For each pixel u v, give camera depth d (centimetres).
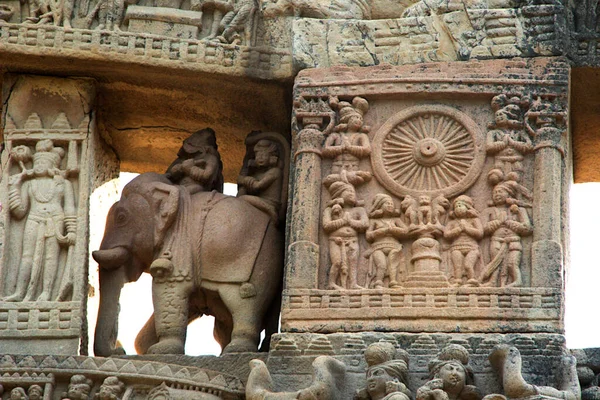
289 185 931
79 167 946
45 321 903
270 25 964
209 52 955
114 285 941
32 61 955
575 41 941
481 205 903
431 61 941
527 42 938
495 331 867
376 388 835
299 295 884
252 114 990
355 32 956
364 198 912
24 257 920
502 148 909
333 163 920
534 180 903
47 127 957
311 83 935
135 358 897
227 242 927
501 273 883
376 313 876
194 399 864
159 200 941
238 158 1030
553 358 853
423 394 826
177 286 923
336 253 895
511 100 920
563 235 896
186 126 1007
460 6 953
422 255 888
